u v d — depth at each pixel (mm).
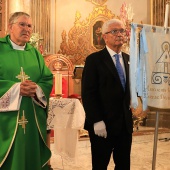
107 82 2732
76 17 9492
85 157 5527
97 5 9797
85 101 2717
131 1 10203
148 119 9344
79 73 7191
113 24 2779
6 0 7645
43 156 2900
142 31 2664
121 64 2879
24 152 2676
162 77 2693
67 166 4871
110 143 2752
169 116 9195
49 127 3475
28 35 2848
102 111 2732
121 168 2811
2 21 7617
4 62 2744
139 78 2670
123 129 2756
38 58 3021
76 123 3539
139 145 6723
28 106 2768
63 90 7418
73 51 9445
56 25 9188
